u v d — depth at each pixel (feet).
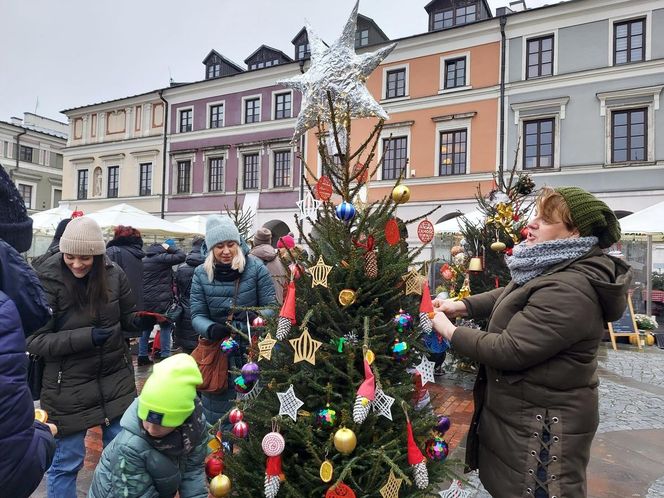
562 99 58.13
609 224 5.77
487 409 6.08
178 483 6.41
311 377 6.50
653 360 26.30
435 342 7.80
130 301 9.06
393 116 68.23
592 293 5.30
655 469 11.96
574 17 57.98
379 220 6.93
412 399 7.09
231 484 6.47
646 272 36.04
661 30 53.88
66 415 8.13
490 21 61.93
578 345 5.35
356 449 6.03
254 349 7.44
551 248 5.64
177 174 88.28
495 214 17.90
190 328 16.34
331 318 6.37
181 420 5.96
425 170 65.98
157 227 38.17
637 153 55.31
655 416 16.20
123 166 93.45
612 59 56.13
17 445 4.16
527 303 5.64
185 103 87.71
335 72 10.78
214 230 10.28
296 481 6.35
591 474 11.64
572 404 5.38
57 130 146.10
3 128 122.42
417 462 5.68
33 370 8.20
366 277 6.63
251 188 81.61
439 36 65.41
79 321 8.31
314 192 7.13
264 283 10.81
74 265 8.23
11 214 4.81
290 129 77.87
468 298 7.38
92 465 11.60
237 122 82.64
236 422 6.65
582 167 56.90
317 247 7.02
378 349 6.34
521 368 5.45
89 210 96.58
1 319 4.15
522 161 60.80
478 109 63.16
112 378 8.66
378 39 79.56
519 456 5.51
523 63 60.75
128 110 93.40
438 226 36.70
